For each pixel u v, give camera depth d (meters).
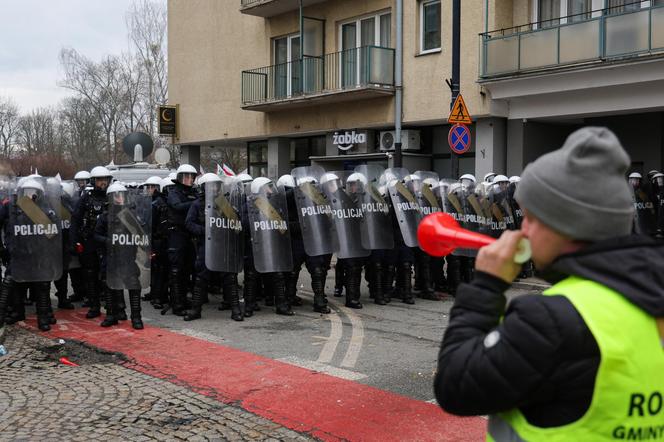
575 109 15.34
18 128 64.31
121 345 7.60
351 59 19.64
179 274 9.51
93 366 6.73
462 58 16.91
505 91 16.14
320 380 6.12
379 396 5.62
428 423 4.97
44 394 5.77
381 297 10.44
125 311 9.46
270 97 22.47
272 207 9.34
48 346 7.59
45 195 8.30
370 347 7.46
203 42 25.16
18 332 8.38
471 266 11.61
